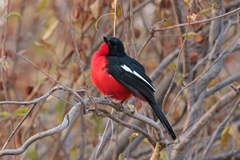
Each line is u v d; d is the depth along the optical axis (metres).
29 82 14.59
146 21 14.53
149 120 8.37
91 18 12.86
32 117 13.12
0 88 13.12
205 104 13.23
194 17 9.12
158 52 14.70
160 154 8.46
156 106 9.00
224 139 11.65
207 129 13.60
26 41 15.16
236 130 11.58
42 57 14.27
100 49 9.84
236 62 14.51
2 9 14.93
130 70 9.36
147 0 13.45
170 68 12.57
